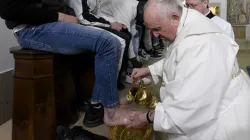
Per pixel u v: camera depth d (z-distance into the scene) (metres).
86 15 1.77
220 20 1.46
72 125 1.55
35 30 1.25
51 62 1.27
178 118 0.87
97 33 1.25
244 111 0.92
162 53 3.67
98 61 1.28
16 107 1.28
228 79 0.89
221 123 0.91
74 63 1.66
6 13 1.16
